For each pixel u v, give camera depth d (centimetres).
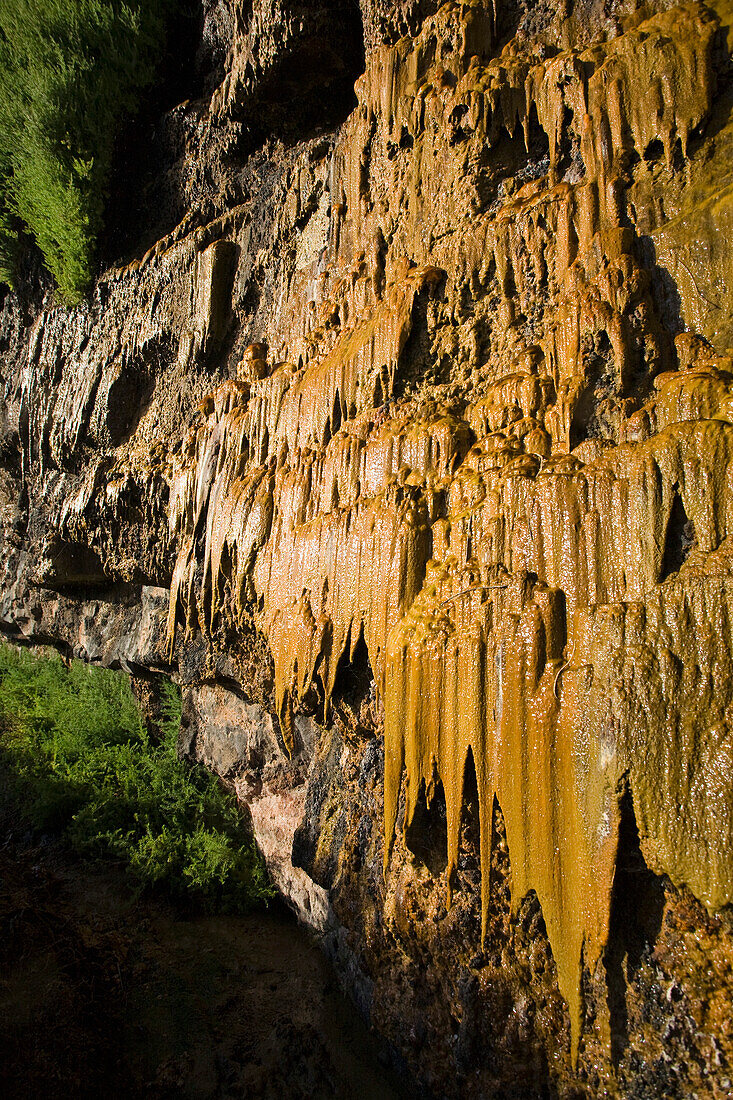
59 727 902
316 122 709
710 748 253
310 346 570
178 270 762
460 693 336
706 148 368
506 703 316
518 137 458
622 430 331
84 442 856
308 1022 484
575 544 312
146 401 811
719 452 277
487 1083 330
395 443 436
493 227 441
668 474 289
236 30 679
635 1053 276
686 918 264
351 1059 439
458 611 348
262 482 555
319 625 443
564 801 290
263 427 582
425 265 485
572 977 281
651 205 382
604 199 394
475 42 489
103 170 844
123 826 729
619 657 278
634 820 273
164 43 830
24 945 514
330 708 466
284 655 477
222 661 648
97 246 872
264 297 694
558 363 389
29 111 825
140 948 569
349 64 655
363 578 419
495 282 444
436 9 533
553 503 323
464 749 330
